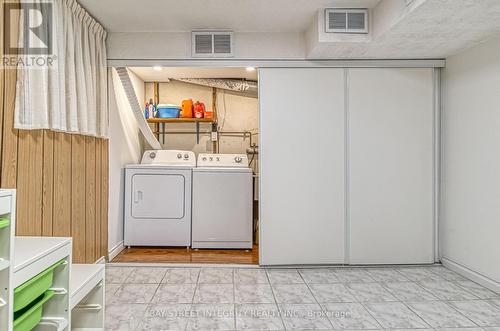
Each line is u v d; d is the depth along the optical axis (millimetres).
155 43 3012
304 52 3020
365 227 3053
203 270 2943
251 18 2736
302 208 3031
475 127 2658
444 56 2973
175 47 3012
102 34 2871
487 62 2539
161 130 4496
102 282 1816
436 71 3096
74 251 2432
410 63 3025
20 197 1805
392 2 2281
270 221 3020
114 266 3014
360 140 3051
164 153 4039
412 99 3064
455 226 2898
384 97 3053
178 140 4512
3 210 1091
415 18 2154
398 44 2648
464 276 2771
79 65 2355
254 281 2674
